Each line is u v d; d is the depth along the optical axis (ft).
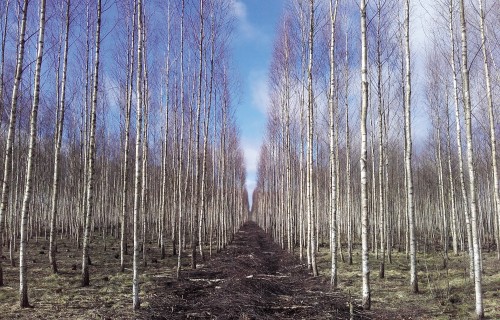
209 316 26.25
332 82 37.78
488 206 82.79
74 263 47.42
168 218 95.61
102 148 80.53
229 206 96.53
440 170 58.80
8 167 28.94
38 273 40.24
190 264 51.37
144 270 45.32
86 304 28.73
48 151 77.46
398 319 25.98
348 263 54.44
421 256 61.62
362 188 27.14
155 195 87.76
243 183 162.61
